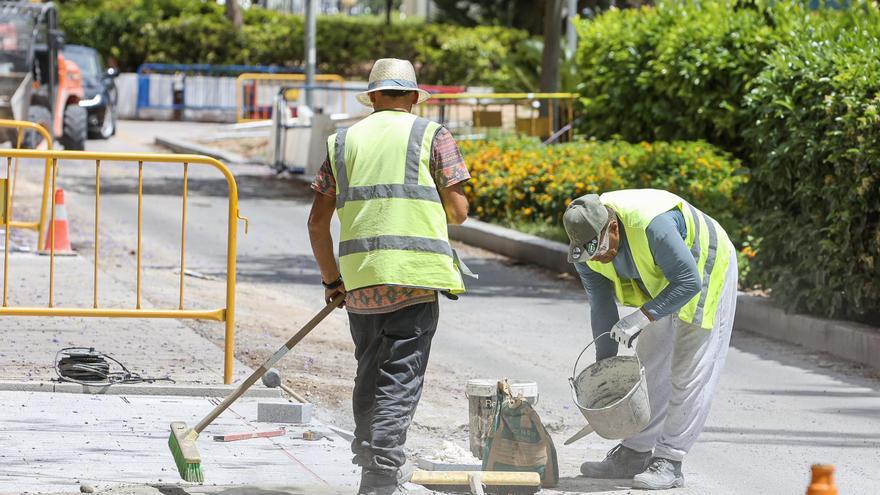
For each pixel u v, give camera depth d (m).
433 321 10.19
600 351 11.81
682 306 11.04
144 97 70.25
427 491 10.86
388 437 9.88
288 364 16.33
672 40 32.66
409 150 10.08
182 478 10.45
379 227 9.97
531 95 38.09
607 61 35.53
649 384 11.81
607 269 11.42
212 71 74.88
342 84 61.69
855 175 18.09
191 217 32.47
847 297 18.39
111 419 12.97
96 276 16.08
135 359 15.79
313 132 41.44
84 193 35.84
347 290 10.12
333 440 12.59
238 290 22.33
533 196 29.86
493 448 11.32
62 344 16.48
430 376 16.50
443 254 10.00
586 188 28.98
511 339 19.34
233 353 15.99
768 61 20.62
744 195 20.84
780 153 19.50
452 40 77.12
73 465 11.03
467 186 31.69
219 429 12.76
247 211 34.41
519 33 78.69
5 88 40.66
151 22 76.00
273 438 12.57
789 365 17.67
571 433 13.95
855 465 12.64
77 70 47.25
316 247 10.56
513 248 28.11
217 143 54.56
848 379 16.84
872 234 18.11
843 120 18.23
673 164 28.70
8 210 15.99
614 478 11.93
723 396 15.74
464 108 59.94
